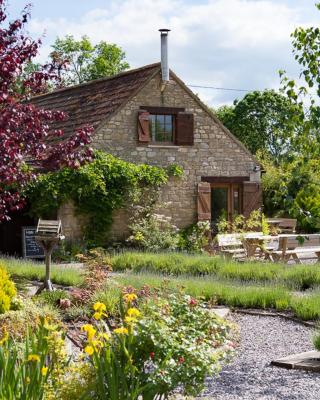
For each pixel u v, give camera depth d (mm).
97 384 5445
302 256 22391
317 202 8586
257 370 8727
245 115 46531
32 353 5445
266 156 33375
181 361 5766
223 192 25812
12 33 12172
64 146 12477
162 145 24578
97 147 23531
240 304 13641
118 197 23297
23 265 17984
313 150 8477
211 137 25328
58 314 11242
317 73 8531
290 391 7699
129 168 23547
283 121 8805
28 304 10781
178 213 24750
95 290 12750
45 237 13992
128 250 22469
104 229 23188
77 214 22906
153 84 24406
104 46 45750
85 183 22703
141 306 7148
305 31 8562
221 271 16984
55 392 5562
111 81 26062
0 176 11102
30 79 12703
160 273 17594
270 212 30688
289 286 15703
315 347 9414
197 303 6871
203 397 7355
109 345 5574
